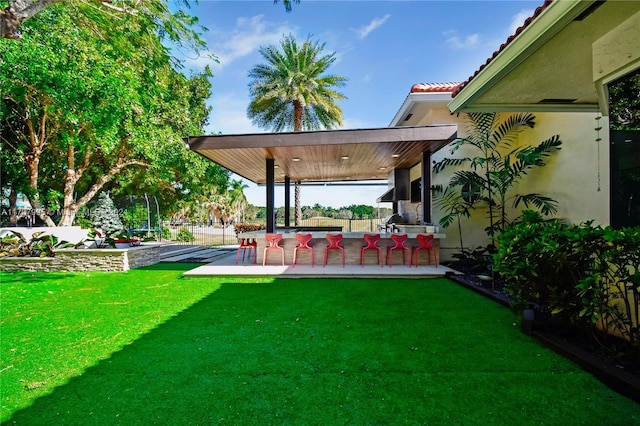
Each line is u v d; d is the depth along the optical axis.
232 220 47.94
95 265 9.01
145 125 12.65
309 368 3.16
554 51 3.22
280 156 9.13
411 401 2.59
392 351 3.54
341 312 4.99
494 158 8.52
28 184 12.98
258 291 6.40
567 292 3.52
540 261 3.71
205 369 3.16
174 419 2.39
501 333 4.06
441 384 2.84
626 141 3.34
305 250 9.32
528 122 7.88
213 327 4.34
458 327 4.29
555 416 2.39
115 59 9.05
